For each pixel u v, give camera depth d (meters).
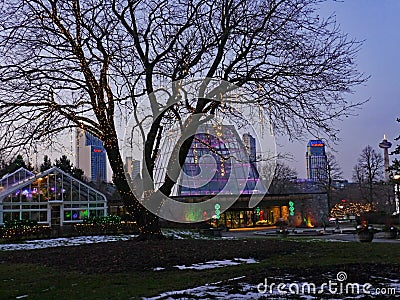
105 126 14.56
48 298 7.74
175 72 14.27
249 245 14.83
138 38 14.86
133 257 12.05
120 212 38.12
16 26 12.73
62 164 43.97
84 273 10.32
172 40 14.98
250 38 14.85
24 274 10.64
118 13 15.05
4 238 23.95
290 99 14.38
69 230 26.41
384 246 15.70
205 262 11.39
